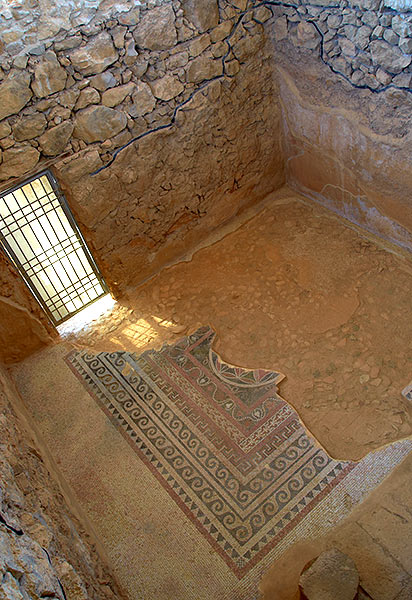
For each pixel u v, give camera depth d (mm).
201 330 5676
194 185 6008
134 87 4973
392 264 5832
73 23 4422
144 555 4180
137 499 4500
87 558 3672
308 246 6207
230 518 4301
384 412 4750
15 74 4359
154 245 6145
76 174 5090
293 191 6859
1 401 4477
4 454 3555
